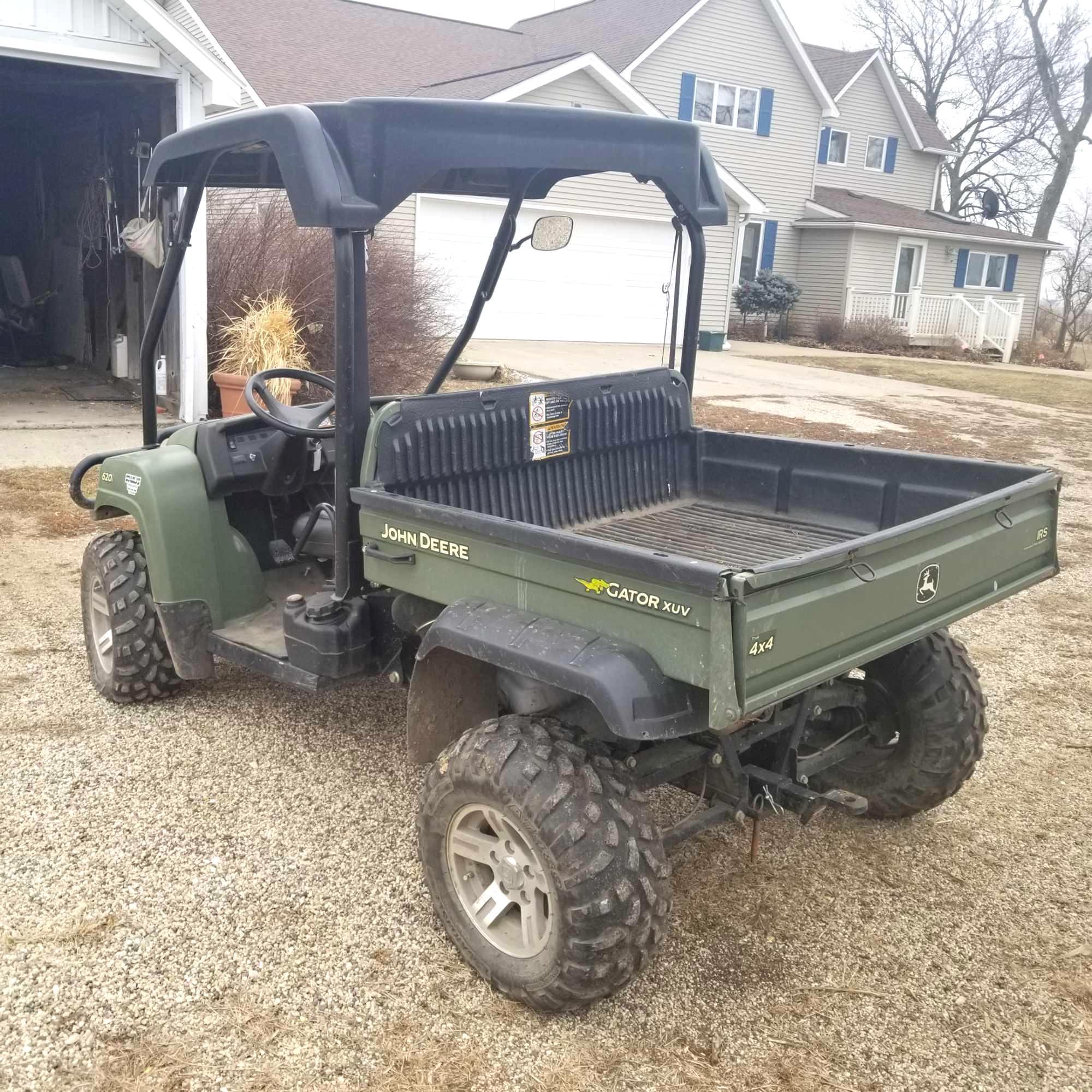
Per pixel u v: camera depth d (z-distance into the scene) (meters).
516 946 2.49
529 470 3.48
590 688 2.14
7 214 14.30
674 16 21.95
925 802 3.27
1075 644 5.30
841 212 24.67
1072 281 30.31
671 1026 2.46
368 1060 2.29
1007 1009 2.58
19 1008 2.39
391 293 11.05
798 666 2.25
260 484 3.66
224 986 2.50
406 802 3.37
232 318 9.41
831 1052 2.40
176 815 3.23
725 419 11.21
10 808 3.21
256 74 16.36
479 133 2.79
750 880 3.08
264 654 3.34
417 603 2.88
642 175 3.28
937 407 13.85
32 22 7.84
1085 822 3.51
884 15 38.38
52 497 6.77
